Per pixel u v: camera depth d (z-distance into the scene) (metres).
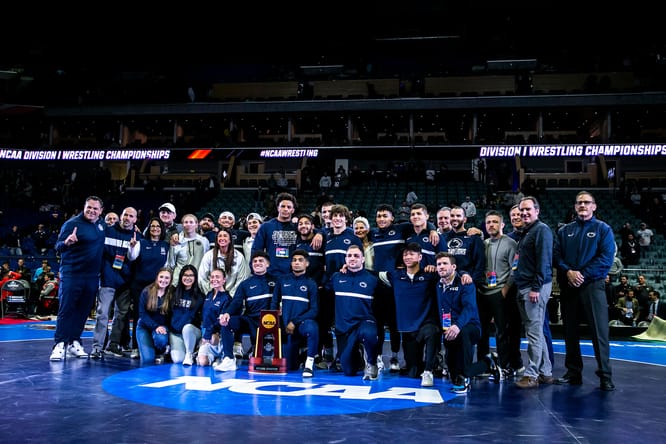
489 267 6.46
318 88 31.30
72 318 7.17
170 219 7.84
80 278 7.10
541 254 5.70
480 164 26.34
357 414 4.19
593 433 3.75
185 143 28.47
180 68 34.25
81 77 32.00
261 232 7.11
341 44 33.47
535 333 5.74
